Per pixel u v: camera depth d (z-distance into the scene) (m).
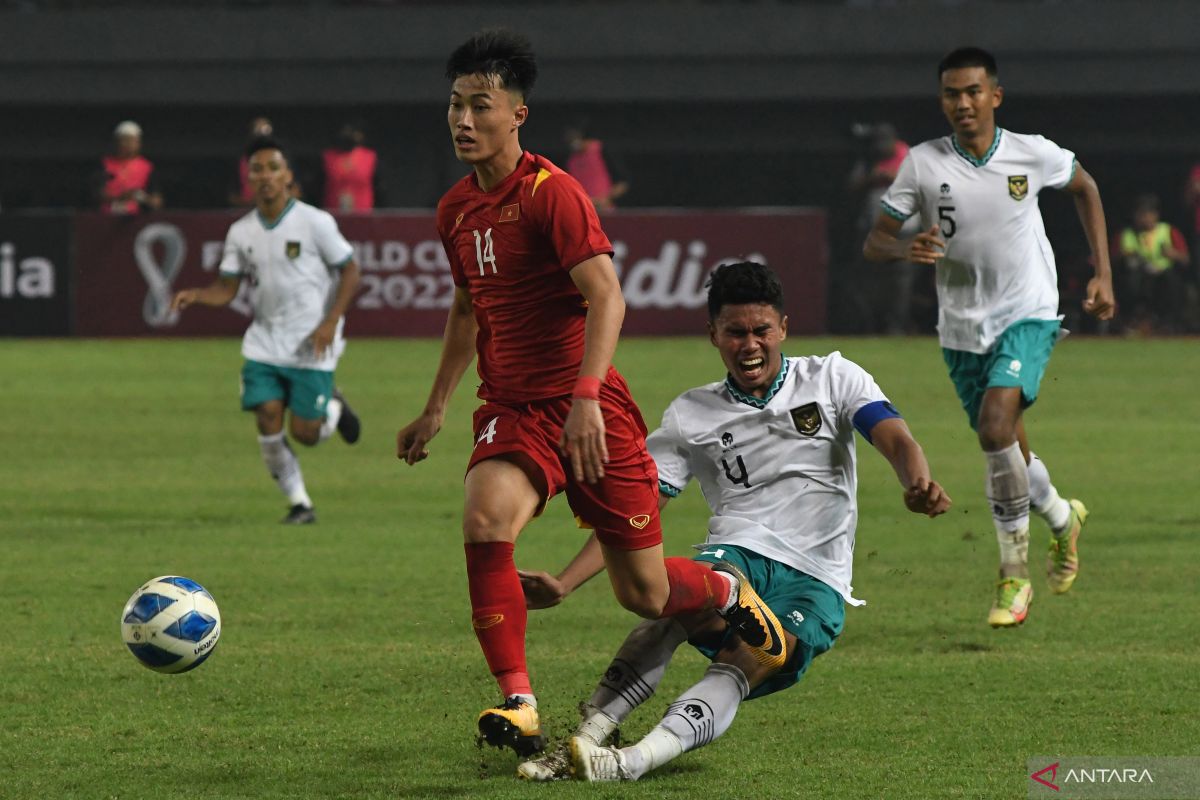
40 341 83.62
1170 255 90.25
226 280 37.56
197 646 18.88
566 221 16.47
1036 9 98.94
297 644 24.20
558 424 17.09
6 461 46.47
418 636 24.80
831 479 18.56
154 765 17.62
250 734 19.03
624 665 17.39
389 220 84.12
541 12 99.31
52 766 17.59
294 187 37.91
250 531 35.12
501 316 17.14
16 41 99.06
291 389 37.06
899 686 21.33
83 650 23.69
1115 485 41.03
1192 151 102.69
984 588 28.73
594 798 16.16
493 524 16.41
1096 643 24.02
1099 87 99.38
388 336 84.50
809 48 99.50
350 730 19.22
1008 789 16.52
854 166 104.88
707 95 100.12
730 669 17.16
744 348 18.30
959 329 28.20
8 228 83.88
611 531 17.02
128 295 84.38
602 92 100.06
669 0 99.62
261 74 99.88
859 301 87.56
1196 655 23.14
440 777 17.06
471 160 16.78
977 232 27.80
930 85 99.62
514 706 15.80
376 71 99.81
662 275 84.88
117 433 52.56
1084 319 90.81
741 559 18.31
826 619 17.98
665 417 19.09
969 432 51.56
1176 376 69.25
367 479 43.62
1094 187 28.73
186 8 99.12
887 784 16.70
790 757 17.84
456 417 57.06
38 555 31.92
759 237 85.25
